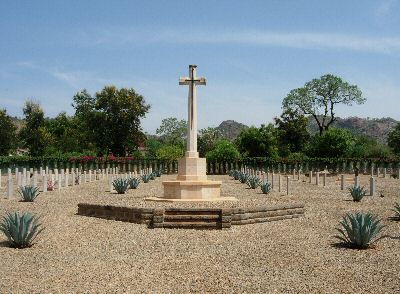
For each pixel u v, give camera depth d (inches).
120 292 292.2
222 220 553.3
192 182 741.9
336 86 3090.6
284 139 3449.8
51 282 315.6
